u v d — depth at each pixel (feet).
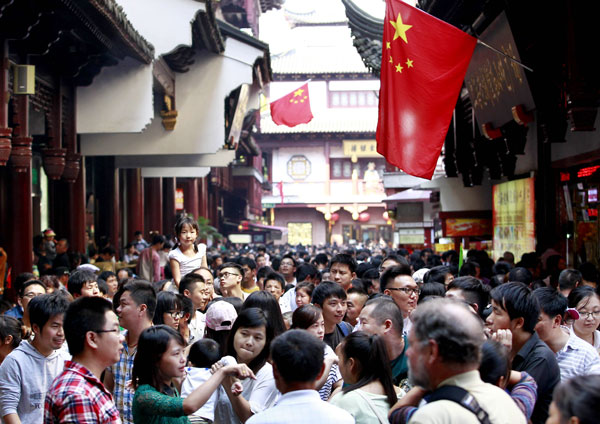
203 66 65.05
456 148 62.75
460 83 32.37
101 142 61.16
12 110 41.93
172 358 14.82
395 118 32.78
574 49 33.17
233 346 17.12
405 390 17.57
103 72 52.90
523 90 42.01
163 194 104.53
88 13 40.70
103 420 13.25
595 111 33.42
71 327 13.79
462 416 10.26
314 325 18.94
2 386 17.57
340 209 237.25
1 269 40.24
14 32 37.58
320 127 216.95
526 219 49.06
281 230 179.63
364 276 33.58
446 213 65.21
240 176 178.09
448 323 10.71
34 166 63.10
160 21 52.95
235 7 117.70
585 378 8.65
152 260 48.29
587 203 45.39
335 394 15.11
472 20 43.88
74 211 58.90
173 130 63.82
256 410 16.01
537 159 48.60
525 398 12.96
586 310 20.30
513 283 16.24
